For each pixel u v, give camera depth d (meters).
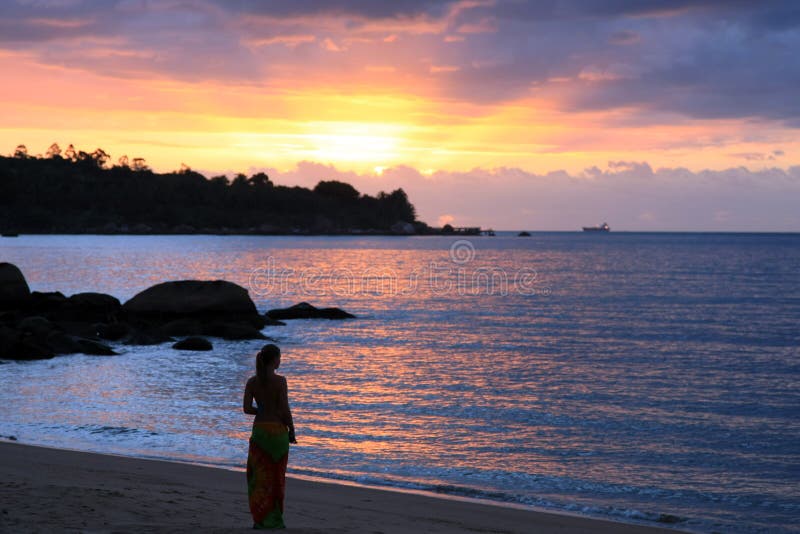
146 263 115.38
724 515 12.27
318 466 14.62
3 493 9.17
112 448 15.32
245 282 84.88
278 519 8.45
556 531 10.44
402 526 9.80
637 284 89.94
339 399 22.16
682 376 27.55
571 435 17.91
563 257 175.88
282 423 8.59
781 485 14.04
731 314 54.75
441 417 19.78
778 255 185.50
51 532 7.40
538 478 14.20
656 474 14.66
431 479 13.91
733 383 26.06
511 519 11.05
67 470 11.99
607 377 27.19
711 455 16.19
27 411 19.27
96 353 30.39
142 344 33.50
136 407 20.09
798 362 31.56
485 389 24.28
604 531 10.68
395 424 18.81
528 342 38.16
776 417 20.30
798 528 11.70
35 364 27.66
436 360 31.20
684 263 145.50
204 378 25.25
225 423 18.19
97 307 39.66
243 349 33.12
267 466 8.46
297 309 48.12
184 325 36.38
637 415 20.41
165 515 8.86
